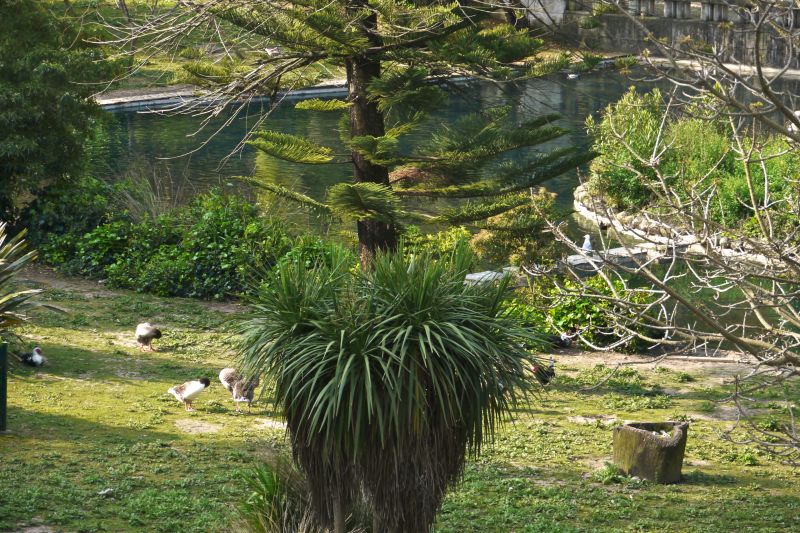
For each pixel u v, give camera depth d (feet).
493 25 55.67
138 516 32.12
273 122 151.74
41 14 76.33
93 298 66.95
